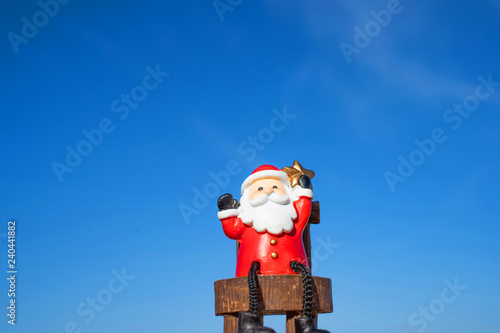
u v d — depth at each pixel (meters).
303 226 6.11
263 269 5.80
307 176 6.34
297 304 5.53
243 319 5.25
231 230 6.10
